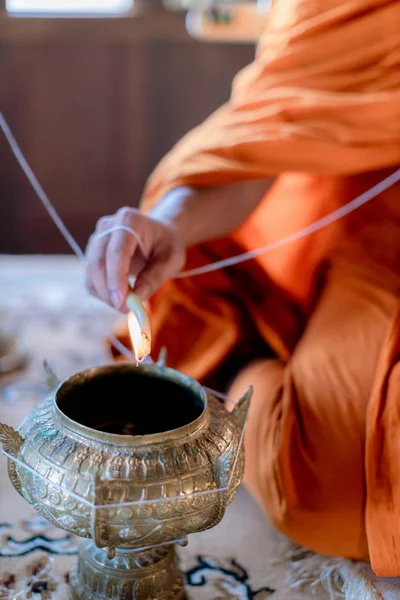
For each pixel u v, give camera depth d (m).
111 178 2.80
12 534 1.01
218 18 2.55
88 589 0.86
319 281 1.25
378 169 1.19
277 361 1.24
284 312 1.31
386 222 1.16
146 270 0.98
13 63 2.62
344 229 1.21
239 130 1.16
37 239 2.81
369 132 1.12
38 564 0.95
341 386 0.98
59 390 0.79
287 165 1.13
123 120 2.74
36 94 2.66
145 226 0.94
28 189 2.76
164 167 1.22
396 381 0.91
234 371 1.32
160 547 0.87
